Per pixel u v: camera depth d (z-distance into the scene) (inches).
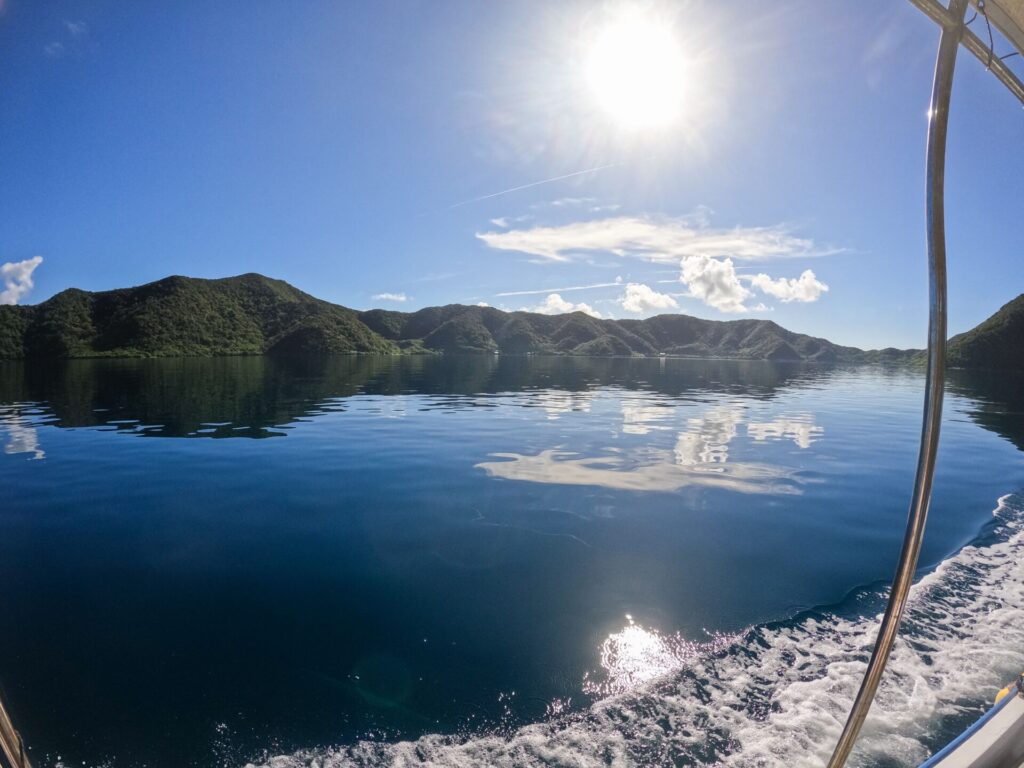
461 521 286.0
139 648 171.2
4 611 193.8
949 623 183.3
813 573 227.3
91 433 563.8
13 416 697.0
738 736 130.2
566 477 380.5
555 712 141.3
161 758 127.1
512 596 205.2
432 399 957.8
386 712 141.7
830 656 164.7
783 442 538.9
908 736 128.1
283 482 365.4
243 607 196.9
